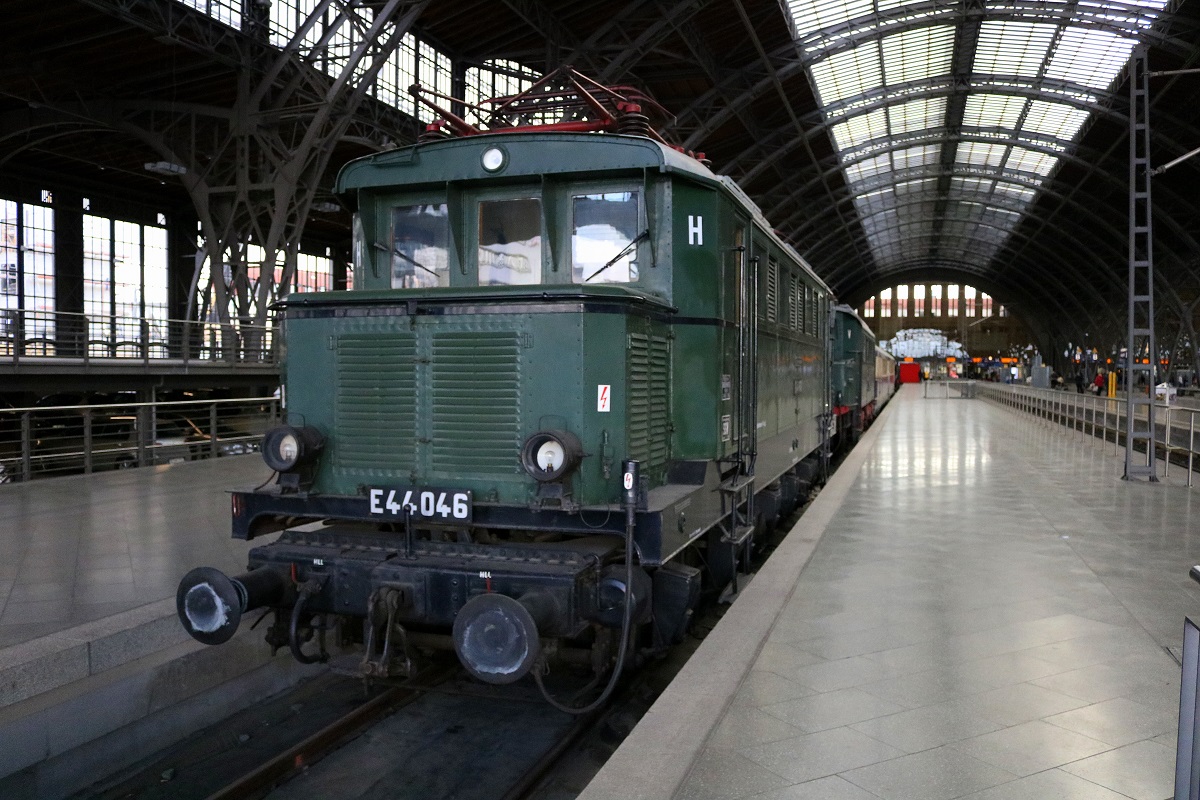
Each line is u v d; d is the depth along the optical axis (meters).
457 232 6.51
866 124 45.38
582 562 5.25
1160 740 4.39
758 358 8.21
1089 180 48.84
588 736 5.76
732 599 7.46
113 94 25.66
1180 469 16.28
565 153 6.29
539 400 5.42
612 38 29.88
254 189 24.03
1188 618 3.20
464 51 31.27
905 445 21.61
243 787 4.98
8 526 9.70
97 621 5.98
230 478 13.82
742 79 34.72
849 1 30.86
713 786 3.93
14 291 35.47
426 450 5.62
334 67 26.89
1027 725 4.58
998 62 37.41
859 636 6.06
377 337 5.73
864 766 4.12
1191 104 36.25
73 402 24.20
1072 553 8.71
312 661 5.67
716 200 6.58
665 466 6.29
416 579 5.26
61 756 5.13
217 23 22.30
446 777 5.24
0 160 28.61
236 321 25.11
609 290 5.47
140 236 41.19
